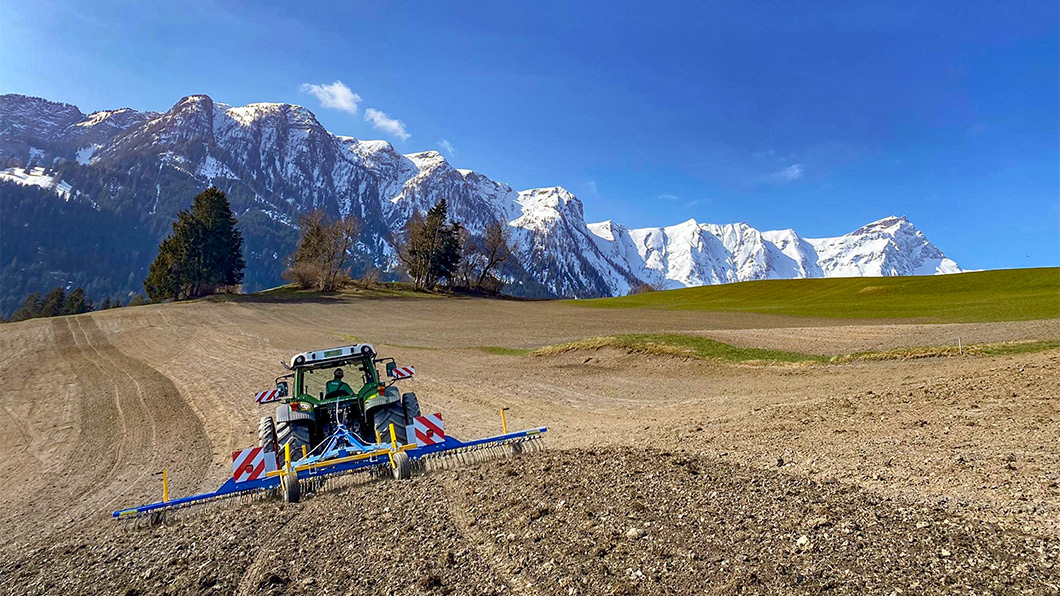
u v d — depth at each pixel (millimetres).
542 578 4516
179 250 95812
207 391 24062
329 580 4938
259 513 7121
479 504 6418
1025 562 3898
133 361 36250
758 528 4922
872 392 12367
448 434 13617
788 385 16266
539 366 24688
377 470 8148
